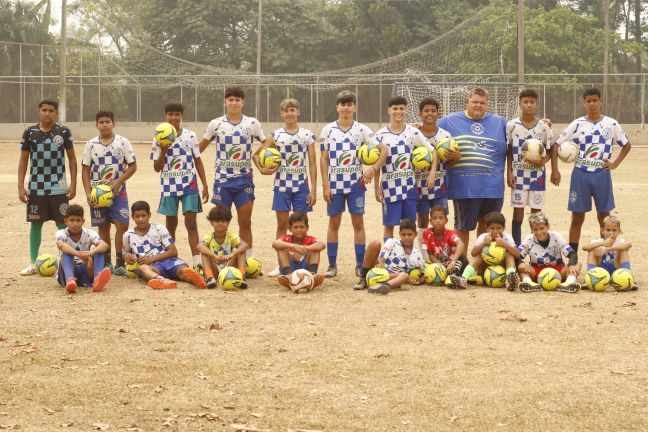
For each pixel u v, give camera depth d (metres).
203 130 42.91
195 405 5.46
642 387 5.74
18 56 47.19
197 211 9.99
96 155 10.00
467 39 45.34
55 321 7.58
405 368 6.17
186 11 51.19
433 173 9.68
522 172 10.20
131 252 9.55
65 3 40.41
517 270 9.30
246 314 7.88
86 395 5.64
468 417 5.25
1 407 5.44
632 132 40.56
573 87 41.72
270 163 9.72
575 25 46.97
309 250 9.31
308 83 44.28
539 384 5.80
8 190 20.52
